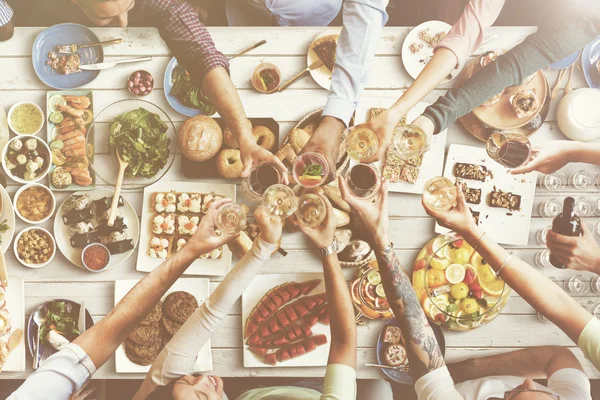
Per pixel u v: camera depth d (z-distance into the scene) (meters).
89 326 2.06
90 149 2.02
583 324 1.88
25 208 2.03
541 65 2.00
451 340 2.08
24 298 2.05
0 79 2.06
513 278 1.91
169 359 1.78
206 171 2.04
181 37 1.97
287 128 2.09
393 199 2.08
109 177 2.04
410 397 2.41
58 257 2.06
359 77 1.96
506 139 2.01
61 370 1.69
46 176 2.07
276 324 2.05
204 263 2.05
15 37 2.05
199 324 1.78
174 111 2.07
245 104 2.09
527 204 2.08
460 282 2.03
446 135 2.08
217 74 1.96
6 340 2.04
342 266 2.03
